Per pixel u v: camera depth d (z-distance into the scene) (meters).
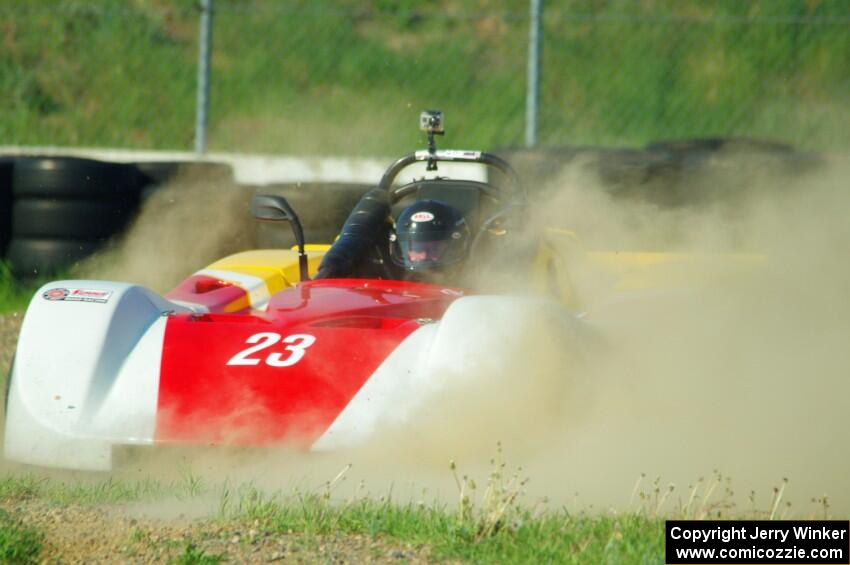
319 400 14.55
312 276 22.80
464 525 12.39
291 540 12.42
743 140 38.78
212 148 55.47
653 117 58.03
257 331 16.11
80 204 33.53
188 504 13.90
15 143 54.97
